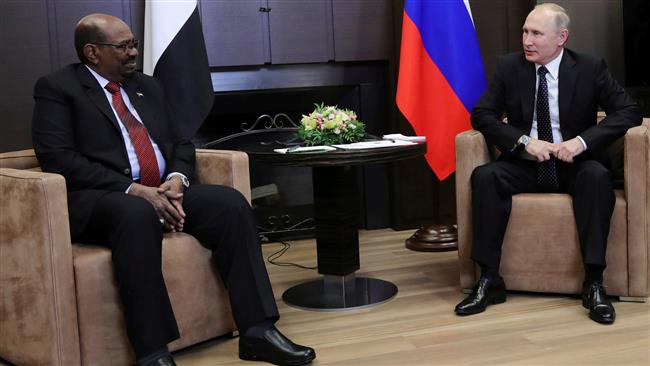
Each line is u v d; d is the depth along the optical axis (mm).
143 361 2264
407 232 4523
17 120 4004
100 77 2660
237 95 4297
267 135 4215
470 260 3121
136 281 2262
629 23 4227
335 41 4371
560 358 2348
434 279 3426
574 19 4434
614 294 2920
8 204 2311
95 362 2312
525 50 3062
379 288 3281
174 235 2539
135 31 4078
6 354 2443
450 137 3902
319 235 3186
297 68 4359
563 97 3055
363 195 4617
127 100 2738
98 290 2305
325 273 3193
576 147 2912
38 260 2238
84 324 2287
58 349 2240
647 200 2828
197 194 2551
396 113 4441
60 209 2230
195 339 2559
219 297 2633
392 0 4406
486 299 2914
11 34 3959
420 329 2719
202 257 2568
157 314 2279
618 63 4512
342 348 2553
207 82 3688
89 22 2598
